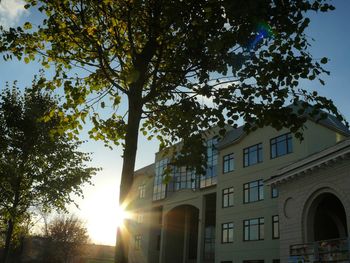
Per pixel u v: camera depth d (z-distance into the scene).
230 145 41.28
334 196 25.06
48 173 18.38
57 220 71.00
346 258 20.06
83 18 8.63
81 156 19.67
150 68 9.89
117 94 10.15
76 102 9.55
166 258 51.41
